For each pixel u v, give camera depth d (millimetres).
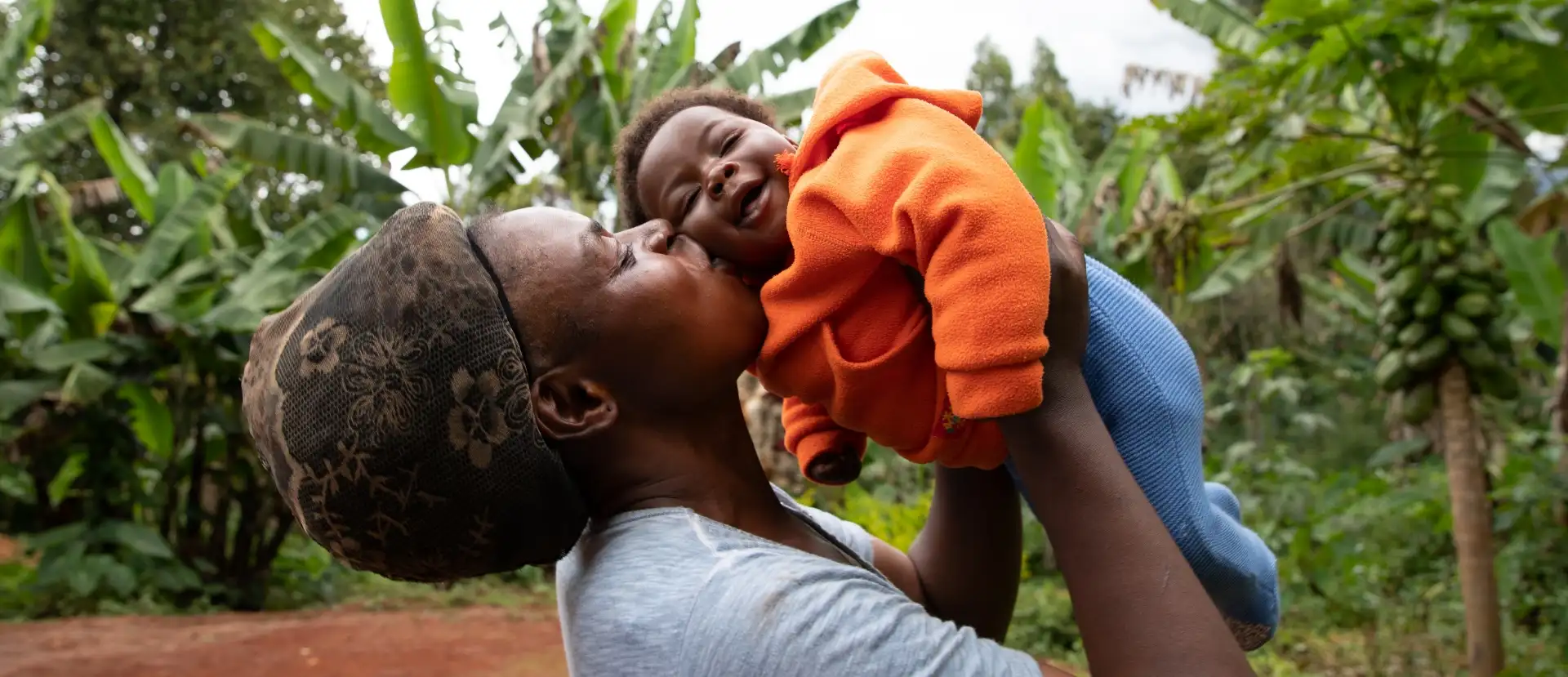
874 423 1458
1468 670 6641
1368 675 6660
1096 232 8570
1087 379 1449
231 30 21172
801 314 1423
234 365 10023
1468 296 6309
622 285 1341
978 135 1490
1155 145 8172
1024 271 1220
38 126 10180
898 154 1361
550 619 9008
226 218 11203
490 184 8180
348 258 1320
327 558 11320
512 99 8648
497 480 1254
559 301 1325
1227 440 14492
